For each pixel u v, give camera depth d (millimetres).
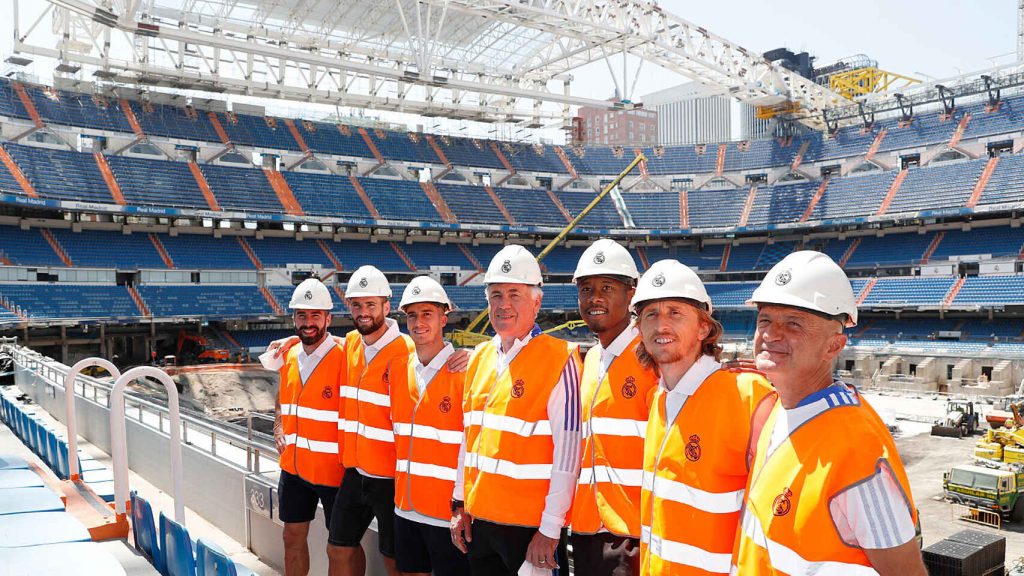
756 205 61531
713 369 3303
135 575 5543
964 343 43969
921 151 57375
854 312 2660
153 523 5828
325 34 48938
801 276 2656
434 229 56000
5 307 38156
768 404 3078
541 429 4219
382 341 5668
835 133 63375
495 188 62281
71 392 8180
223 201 48656
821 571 2486
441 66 55125
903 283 50906
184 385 35688
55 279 41938
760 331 2766
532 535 4258
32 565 4332
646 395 3859
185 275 46531
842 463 2492
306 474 6113
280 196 51594
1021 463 21328
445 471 4926
